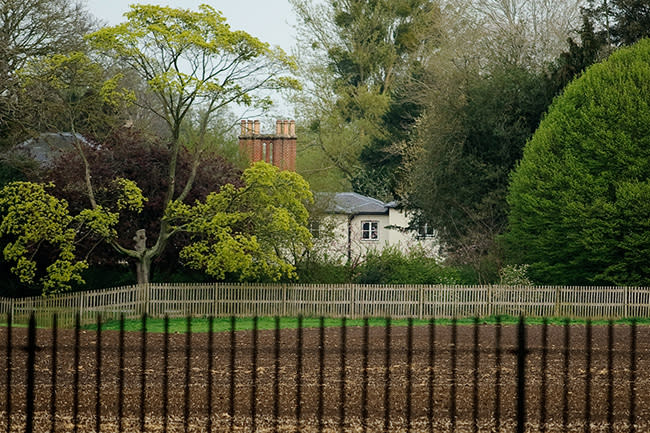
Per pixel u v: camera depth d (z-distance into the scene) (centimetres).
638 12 18875
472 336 9444
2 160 14450
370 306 12669
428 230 18500
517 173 14438
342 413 4812
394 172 18988
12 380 5972
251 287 12612
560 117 13925
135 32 11794
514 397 5641
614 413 5253
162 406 5166
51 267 11781
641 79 13412
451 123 16988
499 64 18075
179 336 9206
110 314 11719
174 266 13938
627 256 12950
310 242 12775
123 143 13650
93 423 4744
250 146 17500
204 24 12212
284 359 7069
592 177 13175
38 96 14625
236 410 5069
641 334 10106
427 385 5972
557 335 9769
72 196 13000
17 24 15650
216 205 12544
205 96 12625
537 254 13875
